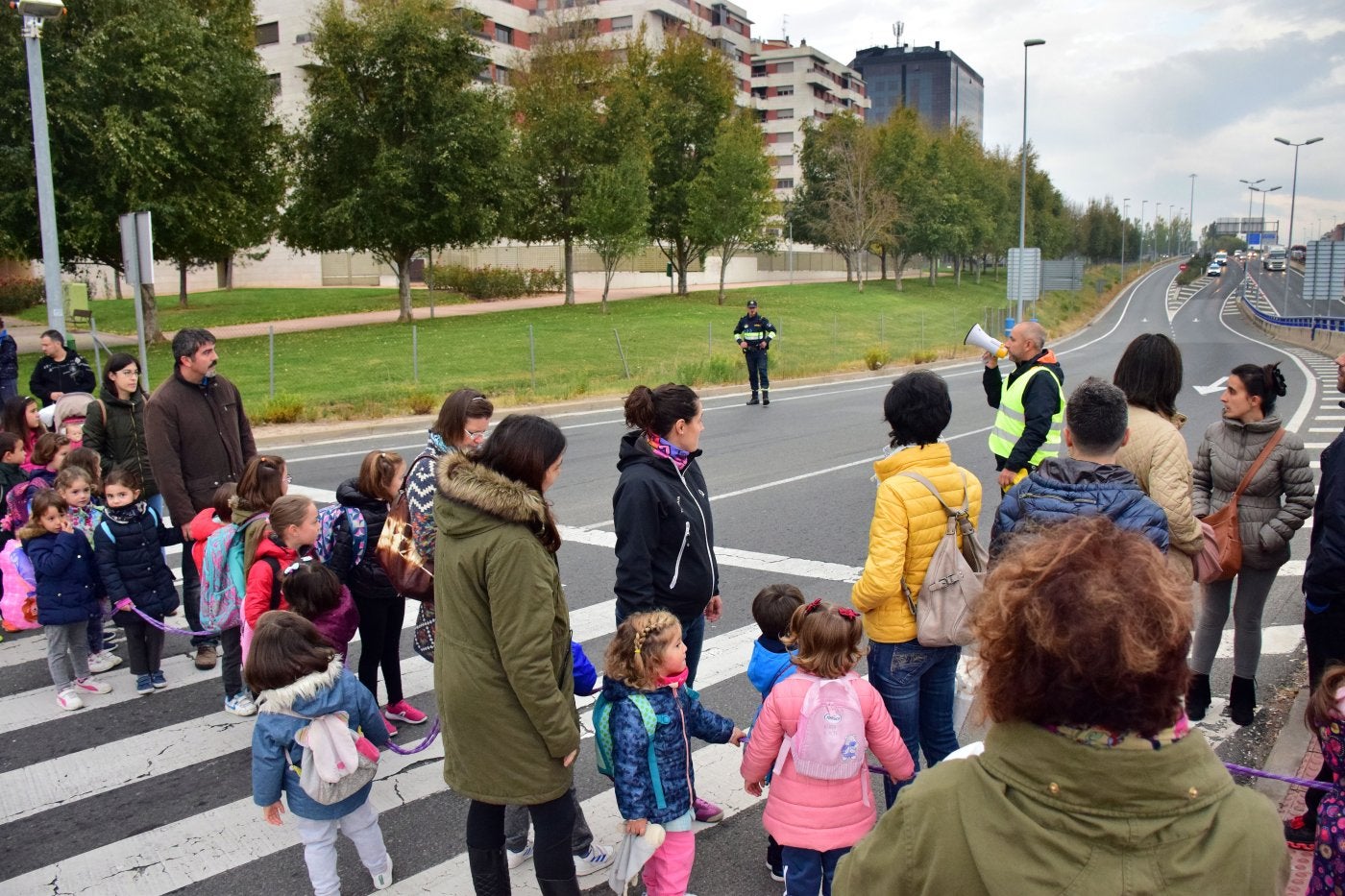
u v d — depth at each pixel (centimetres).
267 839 411
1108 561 139
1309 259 4344
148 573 559
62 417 794
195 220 2592
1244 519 467
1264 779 425
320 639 354
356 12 3409
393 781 458
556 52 4319
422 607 439
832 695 313
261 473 496
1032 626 134
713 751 486
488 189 3425
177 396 593
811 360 2969
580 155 4094
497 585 283
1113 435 318
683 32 5666
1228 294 8812
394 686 513
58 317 1259
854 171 6250
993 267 9675
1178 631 130
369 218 3253
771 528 920
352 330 3216
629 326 3538
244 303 4328
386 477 482
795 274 7919
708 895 362
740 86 9975
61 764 480
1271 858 128
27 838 413
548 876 310
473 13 3506
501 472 292
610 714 326
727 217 4475
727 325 3762
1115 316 6938
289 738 344
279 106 5912
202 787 458
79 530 552
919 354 3136
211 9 2884
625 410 375
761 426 1617
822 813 316
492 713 292
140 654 566
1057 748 130
